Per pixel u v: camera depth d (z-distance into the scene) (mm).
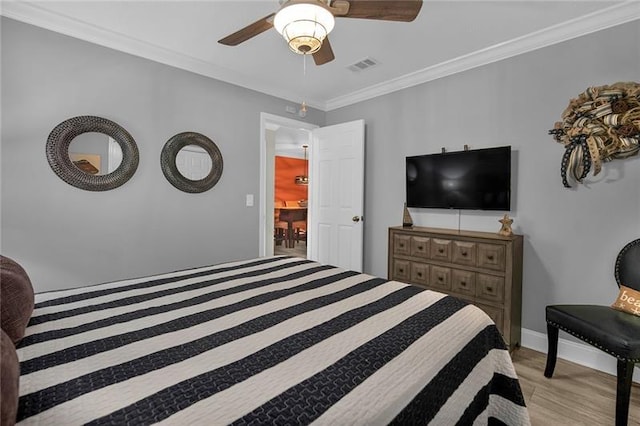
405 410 793
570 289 2307
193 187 2955
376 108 3588
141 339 1014
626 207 2066
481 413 1143
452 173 2863
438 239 2670
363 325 1142
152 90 2691
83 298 1419
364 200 3713
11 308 944
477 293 2455
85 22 2266
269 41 2541
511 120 2582
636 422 1650
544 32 2326
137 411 649
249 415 652
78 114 2332
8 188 2096
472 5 2029
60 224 2287
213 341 1003
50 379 768
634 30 2025
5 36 2059
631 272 1923
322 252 3992
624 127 1982
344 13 1474
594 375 2102
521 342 2525
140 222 2660
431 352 1000
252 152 3412
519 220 2551
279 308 1308
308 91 3672
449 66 2889
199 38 2492
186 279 1749
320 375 812
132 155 2574
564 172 2252
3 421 527
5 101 2074
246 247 3393
